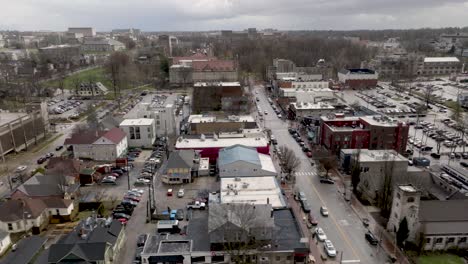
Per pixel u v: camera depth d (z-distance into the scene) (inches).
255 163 3742.6
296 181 3966.5
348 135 4594.0
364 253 2714.1
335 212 3314.5
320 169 4170.8
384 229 3031.5
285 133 5723.4
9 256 2443.4
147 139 5054.1
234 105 6830.7
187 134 5083.7
